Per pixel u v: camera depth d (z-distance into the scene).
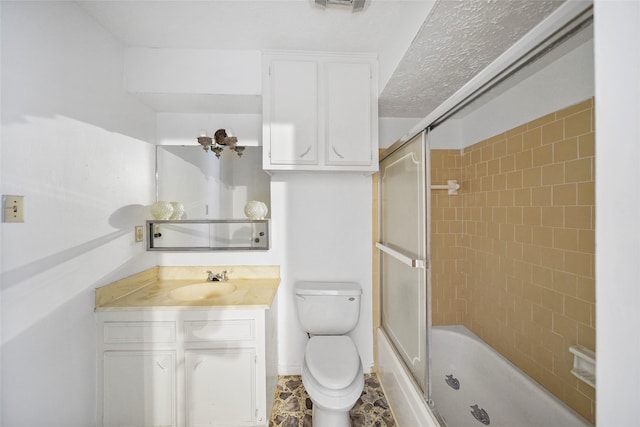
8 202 1.00
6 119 1.00
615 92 0.42
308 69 1.71
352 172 1.90
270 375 1.61
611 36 0.43
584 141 1.26
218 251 1.98
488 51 1.26
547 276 1.45
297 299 1.88
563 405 1.33
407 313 1.52
